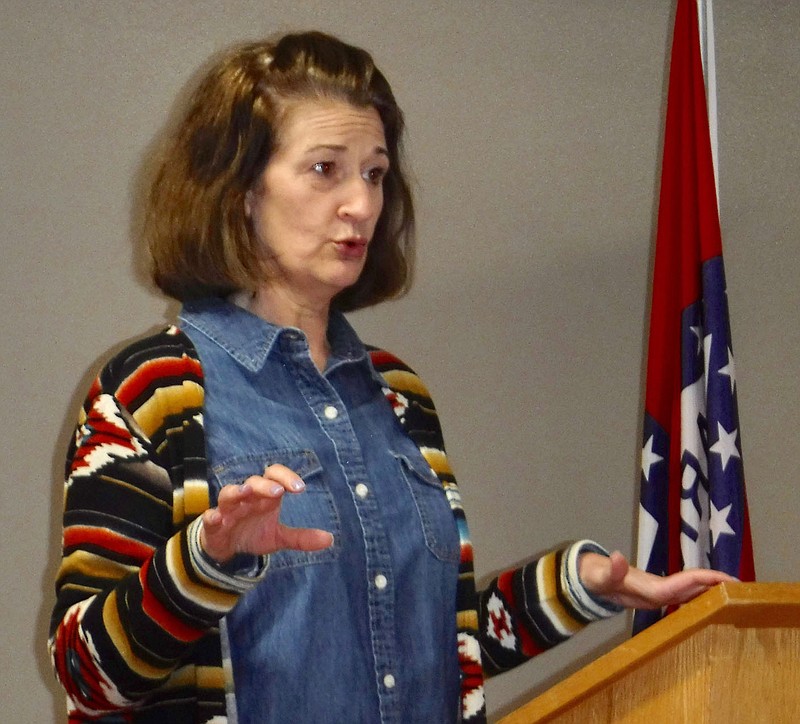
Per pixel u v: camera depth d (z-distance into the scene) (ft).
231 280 6.06
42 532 11.74
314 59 6.17
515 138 13.65
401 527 5.98
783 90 14.39
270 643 5.33
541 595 6.30
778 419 13.96
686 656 4.08
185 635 4.73
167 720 5.24
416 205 13.19
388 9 13.39
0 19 12.28
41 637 11.60
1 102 12.17
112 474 5.30
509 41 13.76
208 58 12.68
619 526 13.38
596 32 14.06
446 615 6.07
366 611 5.64
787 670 4.09
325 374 6.30
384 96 6.41
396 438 6.48
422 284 13.16
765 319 14.08
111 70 12.46
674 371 10.34
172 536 5.22
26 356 11.93
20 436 11.81
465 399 13.12
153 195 6.33
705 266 10.11
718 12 14.43
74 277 12.13
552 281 13.58
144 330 12.23
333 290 6.18
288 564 5.46
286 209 5.99
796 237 14.29
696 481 9.83
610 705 4.19
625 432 13.57
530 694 13.08
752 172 14.28
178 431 5.57
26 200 12.10
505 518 13.08
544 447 13.32
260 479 4.34
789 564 13.73
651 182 13.99
